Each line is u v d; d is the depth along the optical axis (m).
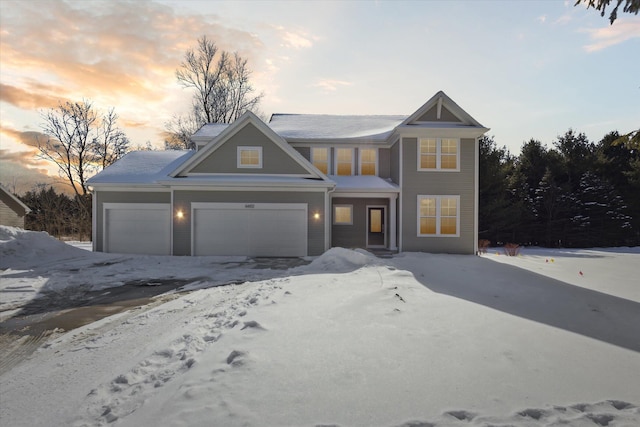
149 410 2.95
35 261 13.63
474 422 2.65
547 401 2.97
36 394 3.67
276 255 15.51
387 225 18.78
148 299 7.97
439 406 2.86
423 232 16.53
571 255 18.94
